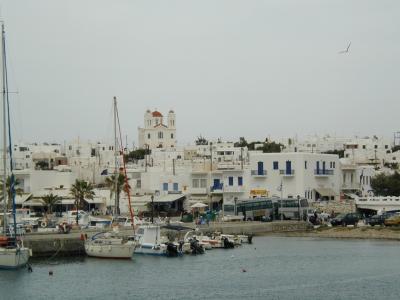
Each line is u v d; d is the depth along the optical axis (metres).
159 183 178.38
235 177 169.00
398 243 123.31
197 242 109.00
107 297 73.75
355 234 135.00
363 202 159.50
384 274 88.31
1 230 100.12
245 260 100.31
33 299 72.56
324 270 91.50
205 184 173.12
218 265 95.19
